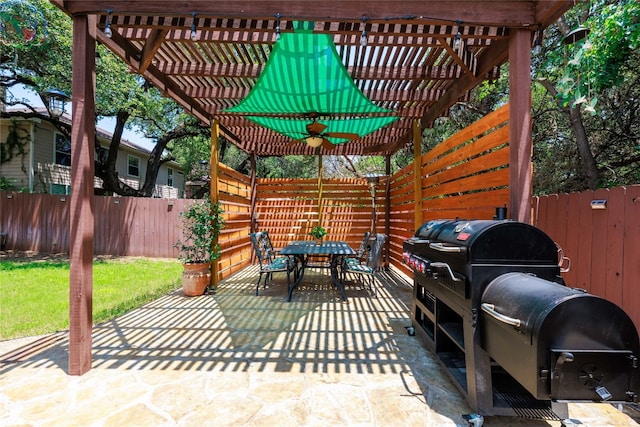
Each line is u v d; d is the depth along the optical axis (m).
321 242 6.27
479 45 3.17
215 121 5.63
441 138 9.10
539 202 3.80
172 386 2.47
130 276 6.65
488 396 2.00
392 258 7.53
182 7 2.62
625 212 2.68
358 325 3.85
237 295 5.23
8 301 4.60
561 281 2.07
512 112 2.68
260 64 3.75
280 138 6.95
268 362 2.89
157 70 3.80
